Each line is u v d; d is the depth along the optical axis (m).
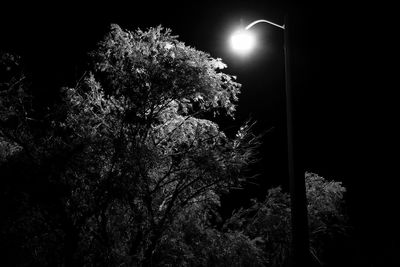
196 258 7.36
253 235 8.95
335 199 10.24
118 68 7.50
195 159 7.36
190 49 7.52
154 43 7.54
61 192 6.54
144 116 7.47
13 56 7.31
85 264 6.66
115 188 6.73
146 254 7.22
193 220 7.79
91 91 7.84
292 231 5.64
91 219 7.11
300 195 5.68
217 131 8.00
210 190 8.06
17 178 6.38
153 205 7.67
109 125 7.71
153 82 7.25
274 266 9.02
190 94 7.53
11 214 6.33
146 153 7.00
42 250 6.53
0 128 7.15
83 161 6.86
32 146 7.01
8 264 6.30
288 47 6.24
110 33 7.43
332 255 11.89
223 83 7.75
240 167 7.43
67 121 7.60
